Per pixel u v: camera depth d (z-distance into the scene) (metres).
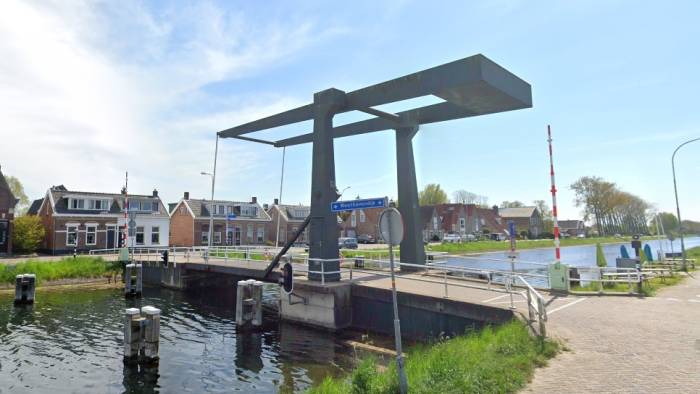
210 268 21.30
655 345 7.20
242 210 51.25
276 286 25.58
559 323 8.82
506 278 12.49
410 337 11.93
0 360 11.16
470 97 11.97
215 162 19.56
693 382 5.50
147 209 42.78
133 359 10.95
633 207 74.94
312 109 15.36
